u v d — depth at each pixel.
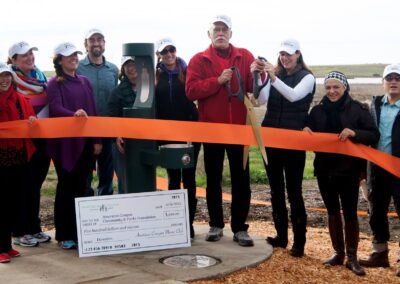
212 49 5.71
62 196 5.58
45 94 5.73
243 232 5.85
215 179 5.92
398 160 5.44
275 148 5.73
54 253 5.46
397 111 5.51
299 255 5.73
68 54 5.42
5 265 5.06
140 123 5.45
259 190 10.94
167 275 4.77
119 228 5.37
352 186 5.45
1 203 5.16
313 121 5.62
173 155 5.29
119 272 4.84
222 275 4.89
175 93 5.91
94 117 5.41
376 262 5.83
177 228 5.53
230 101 5.63
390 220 8.36
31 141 5.32
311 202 9.75
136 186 5.62
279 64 5.83
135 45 5.45
